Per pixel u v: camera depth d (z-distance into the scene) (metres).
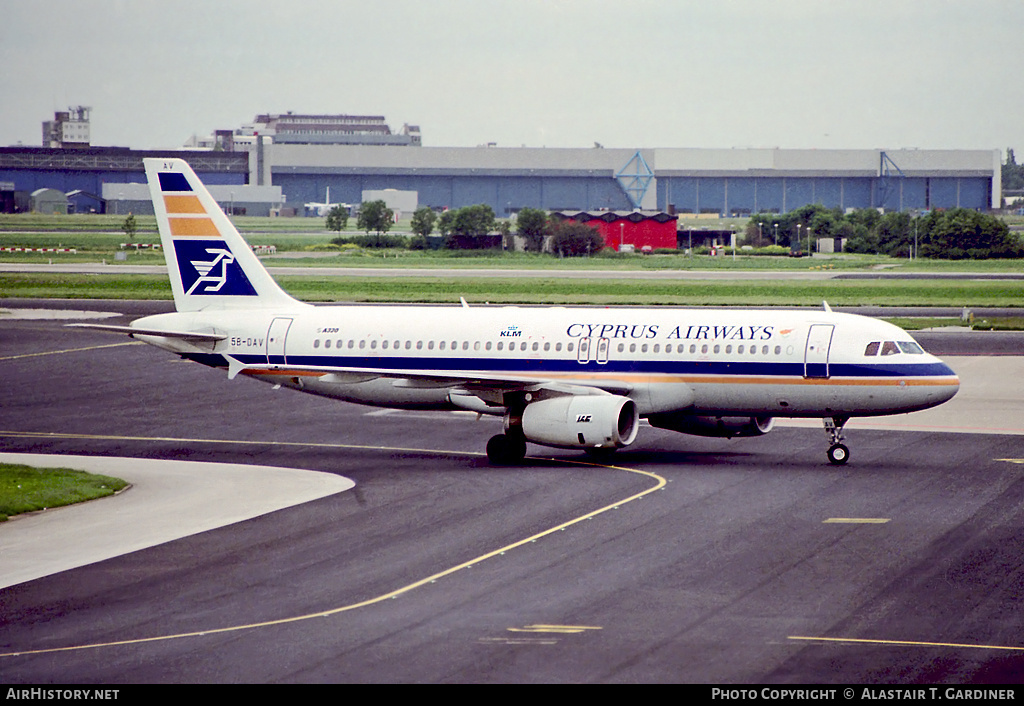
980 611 107.56
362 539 138.62
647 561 127.19
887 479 173.50
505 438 190.62
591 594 114.38
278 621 106.88
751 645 98.12
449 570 124.31
